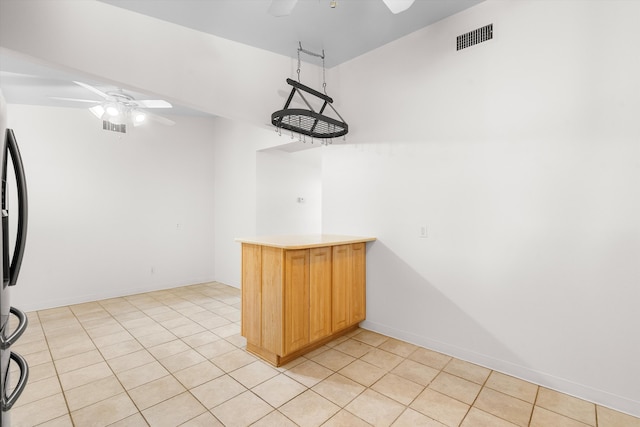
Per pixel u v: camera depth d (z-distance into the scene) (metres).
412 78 2.83
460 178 2.54
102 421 1.80
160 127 4.89
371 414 1.86
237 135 4.98
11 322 3.47
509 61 2.29
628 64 1.87
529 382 2.20
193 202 5.21
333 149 3.49
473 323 2.47
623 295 1.88
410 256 2.85
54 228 4.03
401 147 2.92
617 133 1.90
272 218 4.86
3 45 1.86
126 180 4.57
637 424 1.76
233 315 3.65
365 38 2.90
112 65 2.23
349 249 2.96
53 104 3.89
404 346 2.78
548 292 2.13
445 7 2.47
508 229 2.30
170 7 2.31
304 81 3.35
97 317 3.58
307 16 2.51
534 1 2.18
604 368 1.94
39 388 2.14
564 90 2.07
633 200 1.86
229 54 2.82
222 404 1.96
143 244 4.71
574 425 1.76
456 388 2.12
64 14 2.06
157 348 2.76
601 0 1.94
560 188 2.09
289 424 1.77
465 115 2.51
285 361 2.47
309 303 2.54
